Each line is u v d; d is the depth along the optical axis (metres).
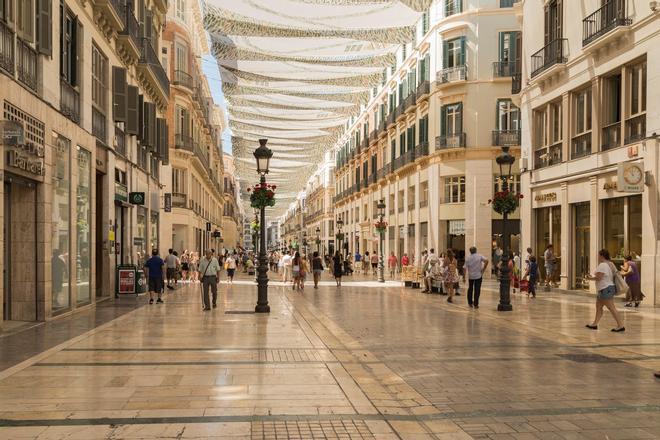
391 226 47.22
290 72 32.84
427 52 38.19
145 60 22.08
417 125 39.97
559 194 22.45
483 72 34.56
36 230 12.46
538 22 24.08
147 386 6.69
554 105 23.25
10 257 12.39
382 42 28.20
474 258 16.83
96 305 16.75
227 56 29.69
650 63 16.89
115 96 18.86
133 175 21.77
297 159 61.59
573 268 21.73
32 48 12.04
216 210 64.75
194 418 5.46
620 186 16.81
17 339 10.20
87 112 15.89
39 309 12.54
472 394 6.54
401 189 44.50
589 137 20.58
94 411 5.67
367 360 8.48
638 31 17.45
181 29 37.03
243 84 35.06
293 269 25.73
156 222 27.36
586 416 5.70
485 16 34.53
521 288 21.05
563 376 7.47
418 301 19.16
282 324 12.54
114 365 7.90
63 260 13.97
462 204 35.31
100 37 17.28
